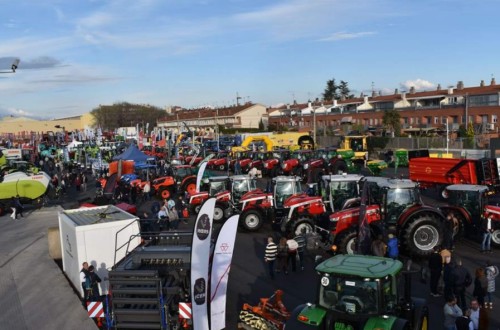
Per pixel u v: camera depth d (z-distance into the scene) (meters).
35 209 28.52
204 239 9.52
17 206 26.23
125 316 9.66
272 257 14.30
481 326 9.66
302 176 35.22
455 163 27.03
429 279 13.78
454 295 11.16
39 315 12.27
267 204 20.69
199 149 54.22
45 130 119.38
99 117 121.62
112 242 13.22
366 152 41.34
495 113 61.41
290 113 98.94
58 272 15.81
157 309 9.55
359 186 18.70
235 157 42.97
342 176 19.59
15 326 11.64
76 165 47.78
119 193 29.69
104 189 26.53
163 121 117.69
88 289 12.14
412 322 8.88
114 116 122.31
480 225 16.91
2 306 13.01
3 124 115.94
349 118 83.12
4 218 26.19
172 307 9.96
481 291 11.09
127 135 78.38
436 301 12.23
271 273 14.34
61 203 30.75
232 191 22.48
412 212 15.05
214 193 23.83
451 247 15.30
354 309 8.27
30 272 15.99
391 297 8.44
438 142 52.12
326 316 8.43
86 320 11.79
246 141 48.72
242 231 20.80
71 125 121.81
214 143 60.50
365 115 80.88
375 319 8.07
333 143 62.50
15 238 21.16
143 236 12.91
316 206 17.94
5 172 33.47
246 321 10.46
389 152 44.81
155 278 9.59
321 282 8.60
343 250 15.09
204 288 9.61
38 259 17.55
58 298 13.34
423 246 15.03
